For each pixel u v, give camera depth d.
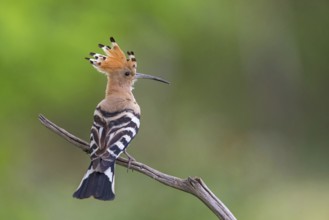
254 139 19.62
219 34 18.48
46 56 10.58
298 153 20.02
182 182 6.30
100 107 7.42
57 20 10.83
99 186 6.46
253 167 17.30
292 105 21.08
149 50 13.32
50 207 13.81
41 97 10.95
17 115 11.11
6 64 10.45
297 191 16.70
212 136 18.70
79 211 13.80
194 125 18.81
